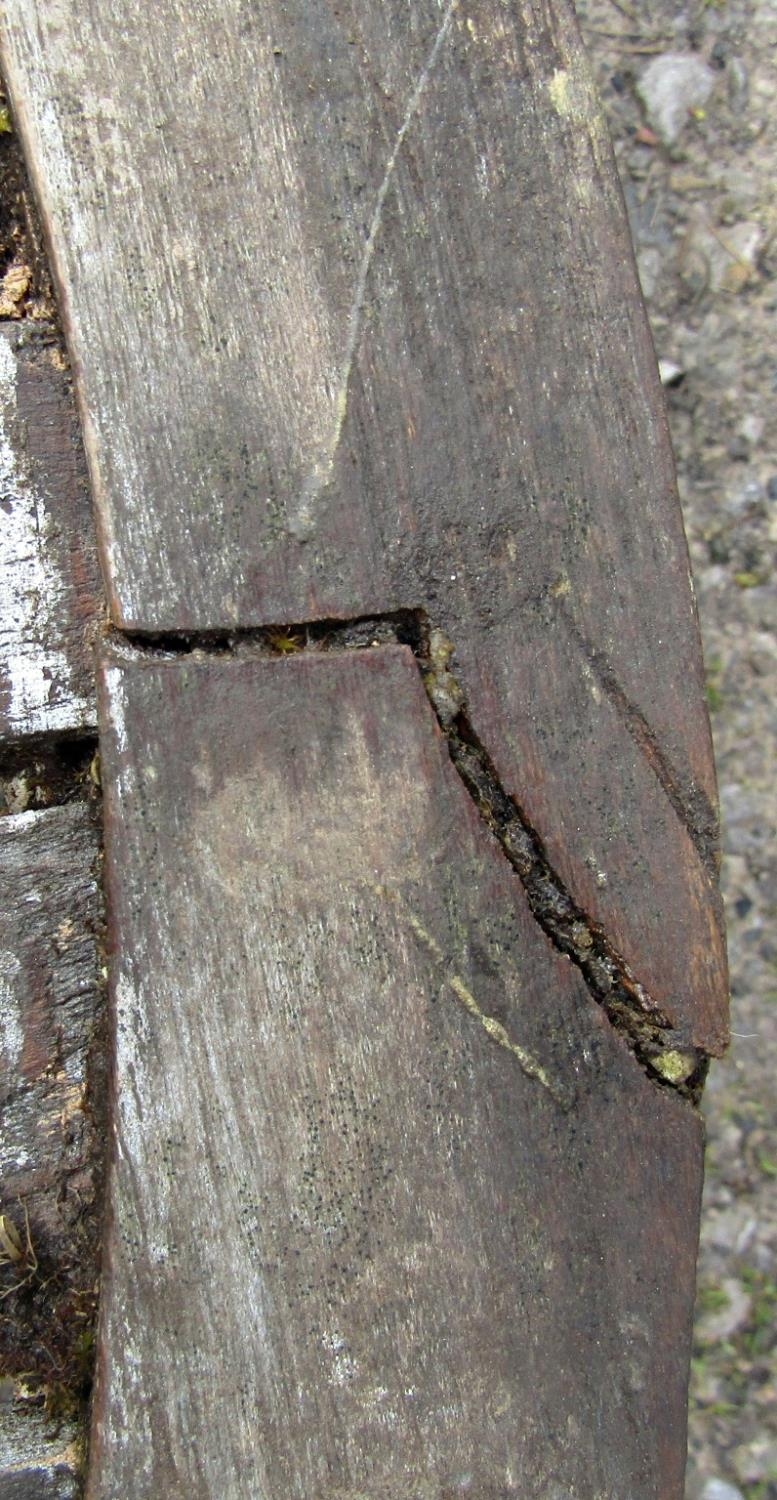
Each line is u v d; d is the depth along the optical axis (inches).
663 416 12.7
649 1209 12.4
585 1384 12.3
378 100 12.4
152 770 12.0
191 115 12.3
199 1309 11.9
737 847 16.9
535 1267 12.2
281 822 12.1
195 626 12.1
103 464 12.1
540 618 12.4
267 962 12.0
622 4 17.0
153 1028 12.0
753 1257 16.7
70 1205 12.1
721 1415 16.6
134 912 12.0
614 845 12.5
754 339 17.0
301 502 12.2
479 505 12.4
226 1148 12.0
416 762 12.2
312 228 12.3
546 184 12.6
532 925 12.3
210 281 12.2
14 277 12.3
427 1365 12.1
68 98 12.2
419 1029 12.1
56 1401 12.1
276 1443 12.0
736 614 17.0
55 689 12.2
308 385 12.3
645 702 12.6
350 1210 12.1
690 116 17.1
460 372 12.4
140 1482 11.9
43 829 12.2
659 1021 12.5
